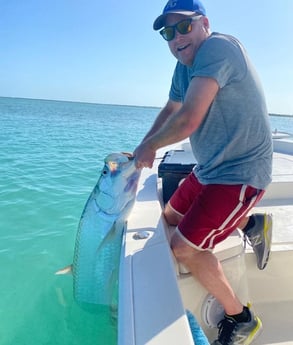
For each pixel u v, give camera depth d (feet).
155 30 6.40
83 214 7.76
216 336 6.60
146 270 5.28
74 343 7.45
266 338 6.49
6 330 7.91
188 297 6.32
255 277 7.52
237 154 6.00
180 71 6.91
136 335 3.97
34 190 19.65
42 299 9.09
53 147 39.09
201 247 6.12
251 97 5.76
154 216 7.39
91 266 7.68
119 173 7.06
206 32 6.16
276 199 10.55
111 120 129.29
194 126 5.57
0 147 36.29
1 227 14.10
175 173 8.95
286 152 16.10
